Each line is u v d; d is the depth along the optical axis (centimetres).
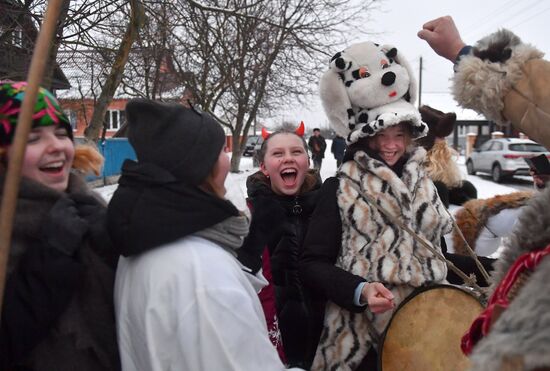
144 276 117
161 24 820
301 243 228
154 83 1113
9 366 120
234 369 109
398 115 201
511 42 107
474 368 87
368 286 184
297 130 269
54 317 121
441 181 293
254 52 1263
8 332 118
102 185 1353
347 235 203
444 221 204
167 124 124
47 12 101
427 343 181
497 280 110
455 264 227
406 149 218
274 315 208
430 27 124
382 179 201
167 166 121
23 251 124
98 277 130
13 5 610
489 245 274
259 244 160
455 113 293
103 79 929
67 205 131
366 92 208
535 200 103
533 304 81
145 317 114
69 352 125
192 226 119
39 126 130
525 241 102
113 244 124
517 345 80
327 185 216
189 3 866
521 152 1596
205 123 127
